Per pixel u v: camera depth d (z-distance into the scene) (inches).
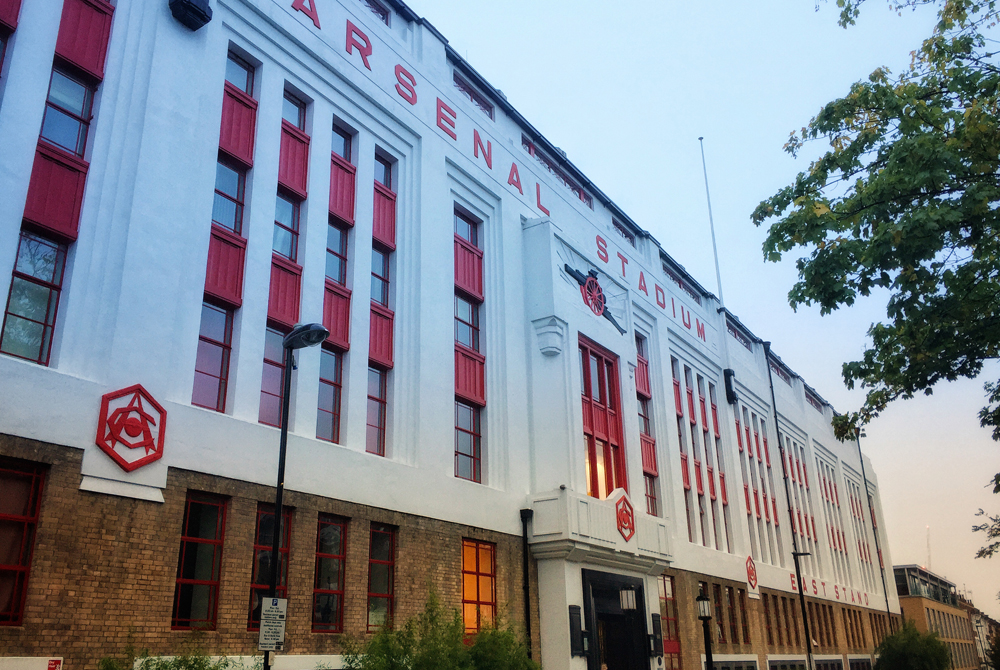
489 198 960.3
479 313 917.8
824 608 1781.5
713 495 1360.7
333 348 714.8
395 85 842.8
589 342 1038.4
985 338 577.6
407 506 720.3
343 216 756.0
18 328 504.4
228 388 611.8
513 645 596.1
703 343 1461.6
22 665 438.0
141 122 585.9
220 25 673.0
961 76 581.9
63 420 489.1
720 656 1211.9
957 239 562.6
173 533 526.9
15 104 517.3
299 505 618.2
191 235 602.2
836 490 2178.9
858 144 599.5
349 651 573.3
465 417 860.6
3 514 458.6
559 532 840.3
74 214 539.5
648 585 1021.2
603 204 1245.1
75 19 573.0
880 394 644.7
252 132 686.5
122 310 538.3
